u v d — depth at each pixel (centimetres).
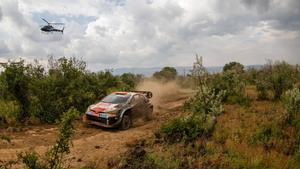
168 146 912
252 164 752
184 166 755
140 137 1111
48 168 572
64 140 579
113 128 1309
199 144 909
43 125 1316
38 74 1526
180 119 1052
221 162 766
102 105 1327
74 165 790
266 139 959
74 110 588
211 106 1181
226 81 1830
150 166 740
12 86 1355
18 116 1327
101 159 820
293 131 1033
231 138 961
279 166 753
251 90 2252
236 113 1319
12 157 841
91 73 1839
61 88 1474
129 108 1345
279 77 1739
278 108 1395
